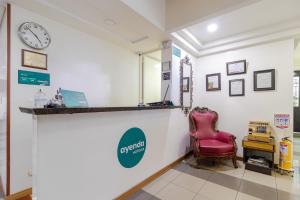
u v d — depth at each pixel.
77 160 1.43
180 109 3.10
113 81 3.20
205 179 2.40
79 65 2.59
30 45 2.00
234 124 3.28
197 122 3.31
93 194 1.57
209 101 3.62
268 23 2.67
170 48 2.86
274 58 2.86
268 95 2.91
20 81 1.93
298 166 2.84
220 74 3.47
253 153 2.98
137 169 2.10
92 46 2.79
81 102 1.62
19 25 1.92
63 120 1.32
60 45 2.33
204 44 3.49
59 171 1.30
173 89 2.91
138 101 3.78
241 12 2.36
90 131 1.53
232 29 2.88
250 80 3.10
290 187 2.17
